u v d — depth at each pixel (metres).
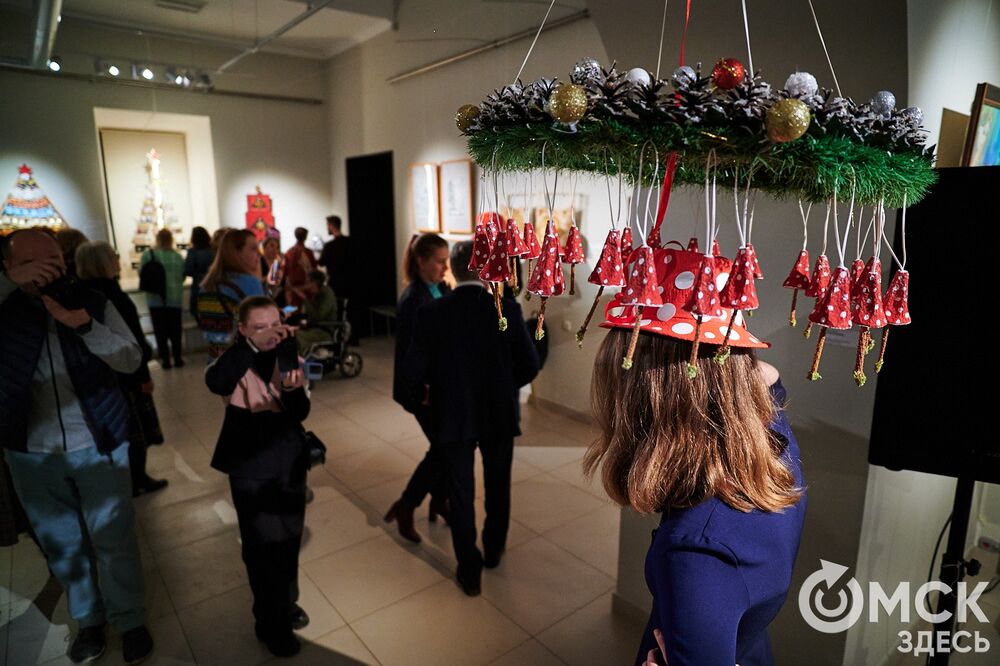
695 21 1.69
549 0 3.97
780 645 1.81
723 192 1.01
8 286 1.71
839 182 0.65
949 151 1.65
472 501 2.27
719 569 0.65
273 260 5.78
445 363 2.13
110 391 1.90
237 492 1.88
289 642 2.02
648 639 0.78
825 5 1.42
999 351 1.13
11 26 4.93
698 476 0.70
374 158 6.83
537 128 0.63
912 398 1.23
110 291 2.77
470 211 5.44
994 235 1.11
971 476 1.20
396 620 2.21
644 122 0.60
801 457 1.68
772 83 1.59
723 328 0.71
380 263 7.21
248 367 1.83
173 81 6.11
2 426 1.71
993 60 1.88
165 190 7.42
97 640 2.02
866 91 1.43
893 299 0.75
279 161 7.45
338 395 5.08
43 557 2.65
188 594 2.37
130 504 1.98
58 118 5.86
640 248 0.61
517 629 2.16
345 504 3.13
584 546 2.70
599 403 0.81
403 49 5.91
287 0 5.29
